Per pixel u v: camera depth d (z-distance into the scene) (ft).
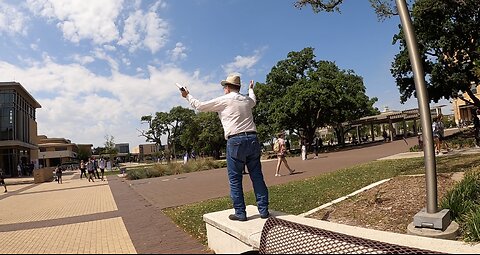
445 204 18.84
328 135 284.41
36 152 234.99
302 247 9.05
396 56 97.19
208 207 28.02
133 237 17.98
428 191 17.21
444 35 85.25
